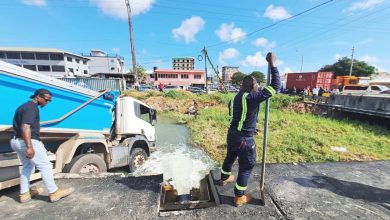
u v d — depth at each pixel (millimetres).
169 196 3941
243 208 2941
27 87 3602
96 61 64562
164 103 22031
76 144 4336
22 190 3076
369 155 7195
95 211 2861
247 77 2953
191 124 13758
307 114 16172
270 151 7625
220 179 3658
